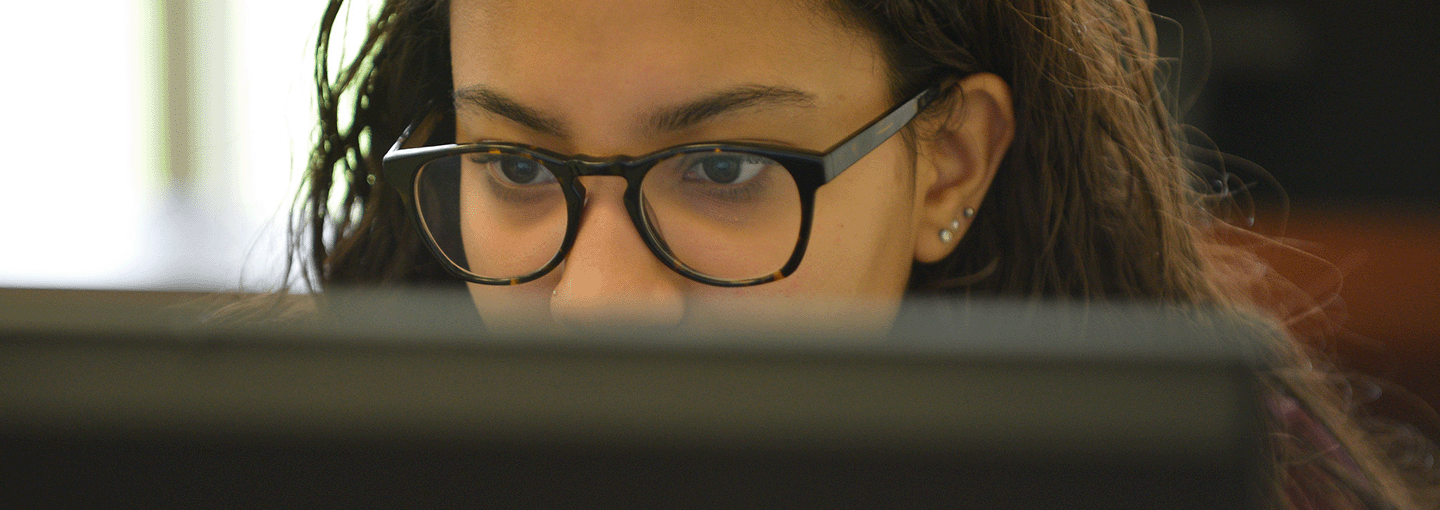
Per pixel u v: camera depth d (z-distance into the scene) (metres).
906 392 0.44
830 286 1.26
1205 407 0.42
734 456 0.44
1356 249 3.05
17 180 6.29
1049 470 0.43
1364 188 3.92
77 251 2.78
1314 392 1.73
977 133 1.43
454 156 1.27
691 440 0.44
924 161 1.37
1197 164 2.23
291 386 0.46
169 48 6.50
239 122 6.50
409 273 1.81
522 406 0.45
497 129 1.25
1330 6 3.82
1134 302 1.64
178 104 6.52
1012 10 1.43
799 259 1.21
